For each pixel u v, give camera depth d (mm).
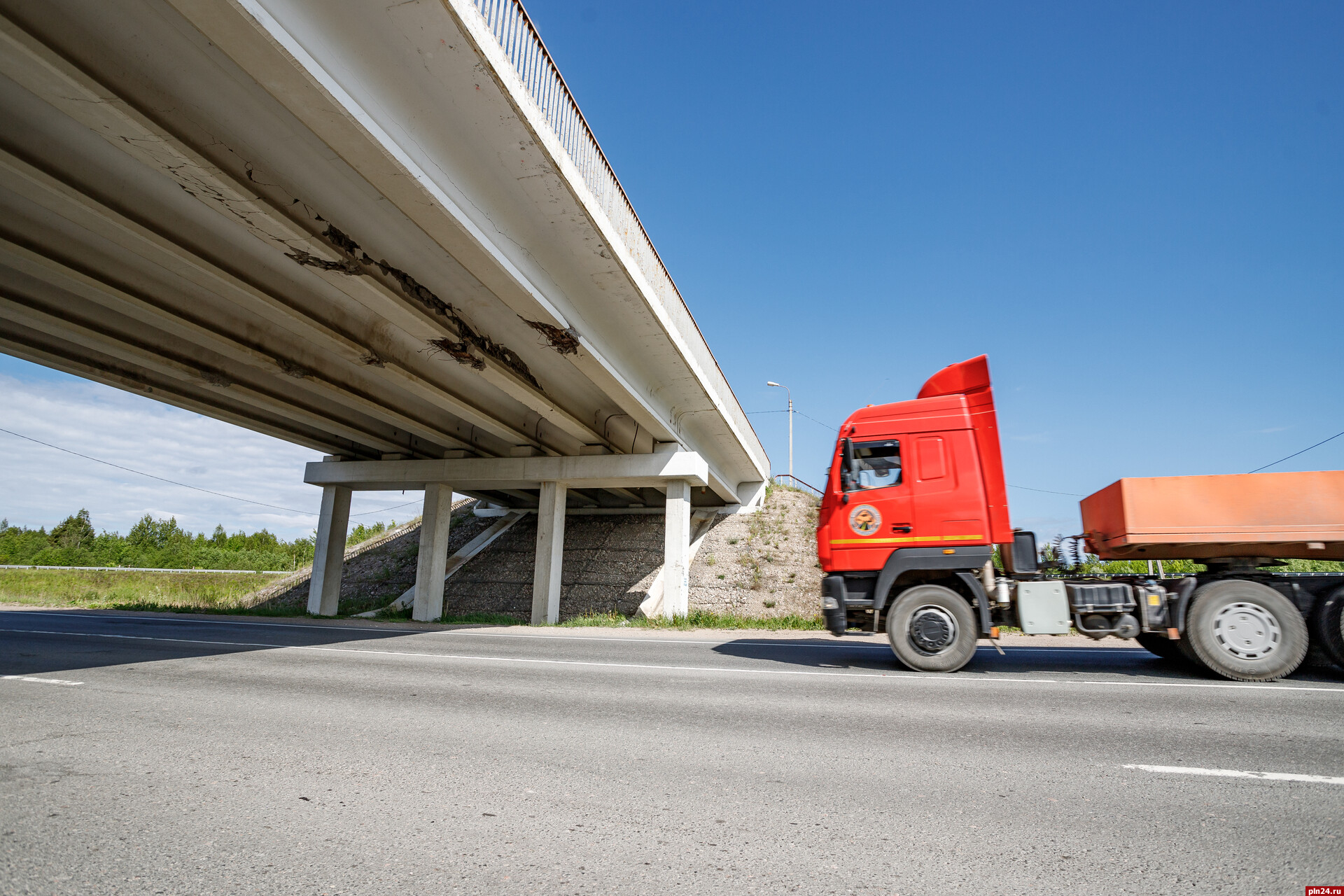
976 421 9445
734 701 7094
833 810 4016
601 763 4926
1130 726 5980
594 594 28547
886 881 3113
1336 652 8141
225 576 46500
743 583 28172
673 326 18312
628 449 27422
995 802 4141
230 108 8906
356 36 8406
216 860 3297
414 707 6824
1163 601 8586
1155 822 3824
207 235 11750
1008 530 9070
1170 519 8586
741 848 3471
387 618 24891
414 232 12266
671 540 23953
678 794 4285
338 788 4363
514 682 8305
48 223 11555
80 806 4000
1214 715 6359
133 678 8438
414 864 3270
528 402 19766
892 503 9430
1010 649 11734
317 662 10023
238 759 4988
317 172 10320
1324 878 3131
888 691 7648
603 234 13352
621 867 3254
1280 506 8375
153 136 8250
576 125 12398
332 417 22719
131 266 13094
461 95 9672
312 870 3193
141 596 31797
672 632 17469
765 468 36938
